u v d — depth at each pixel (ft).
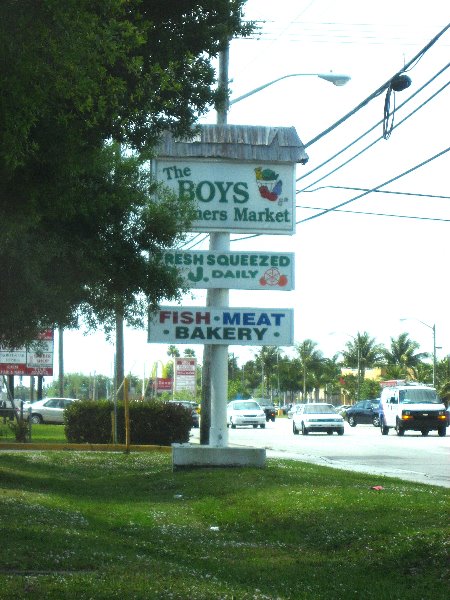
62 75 25.91
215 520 41.45
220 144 59.26
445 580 28.30
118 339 93.04
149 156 49.98
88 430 93.76
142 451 82.07
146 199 49.88
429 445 114.42
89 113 29.84
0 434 108.68
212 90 40.19
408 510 39.70
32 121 24.82
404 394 147.95
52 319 49.90
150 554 33.96
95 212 45.27
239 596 25.91
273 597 26.55
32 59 24.94
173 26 38.40
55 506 44.37
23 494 48.03
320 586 28.53
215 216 59.31
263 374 433.07
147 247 50.06
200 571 30.40
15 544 32.60
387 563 30.78
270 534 37.76
